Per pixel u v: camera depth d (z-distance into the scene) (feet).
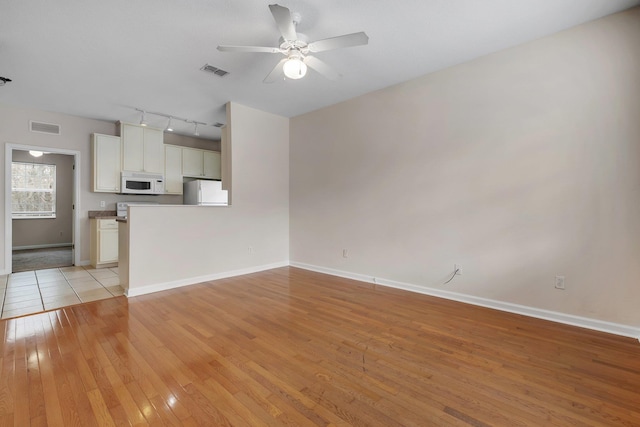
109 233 16.30
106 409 5.09
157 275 11.98
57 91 12.62
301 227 16.22
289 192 16.87
